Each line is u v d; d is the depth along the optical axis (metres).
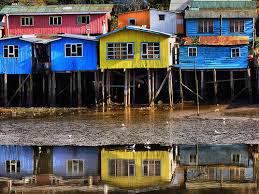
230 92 48.44
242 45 45.56
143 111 42.59
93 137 32.22
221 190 21.05
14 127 36.44
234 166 25.08
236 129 33.81
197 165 25.41
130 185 22.23
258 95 45.56
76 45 45.22
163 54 43.94
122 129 34.69
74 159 26.92
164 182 22.55
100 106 45.62
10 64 46.12
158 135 32.47
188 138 31.39
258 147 28.77
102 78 45.19
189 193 20.72
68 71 45.44
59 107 45.62
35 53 46.12
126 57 44.38
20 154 28.14
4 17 56.09
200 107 43.66
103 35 44.28
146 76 47.34
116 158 27.03
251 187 21.44
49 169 25.14
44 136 32.84
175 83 47.72
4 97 46.31
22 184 22.81
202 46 45.91
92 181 23.08
